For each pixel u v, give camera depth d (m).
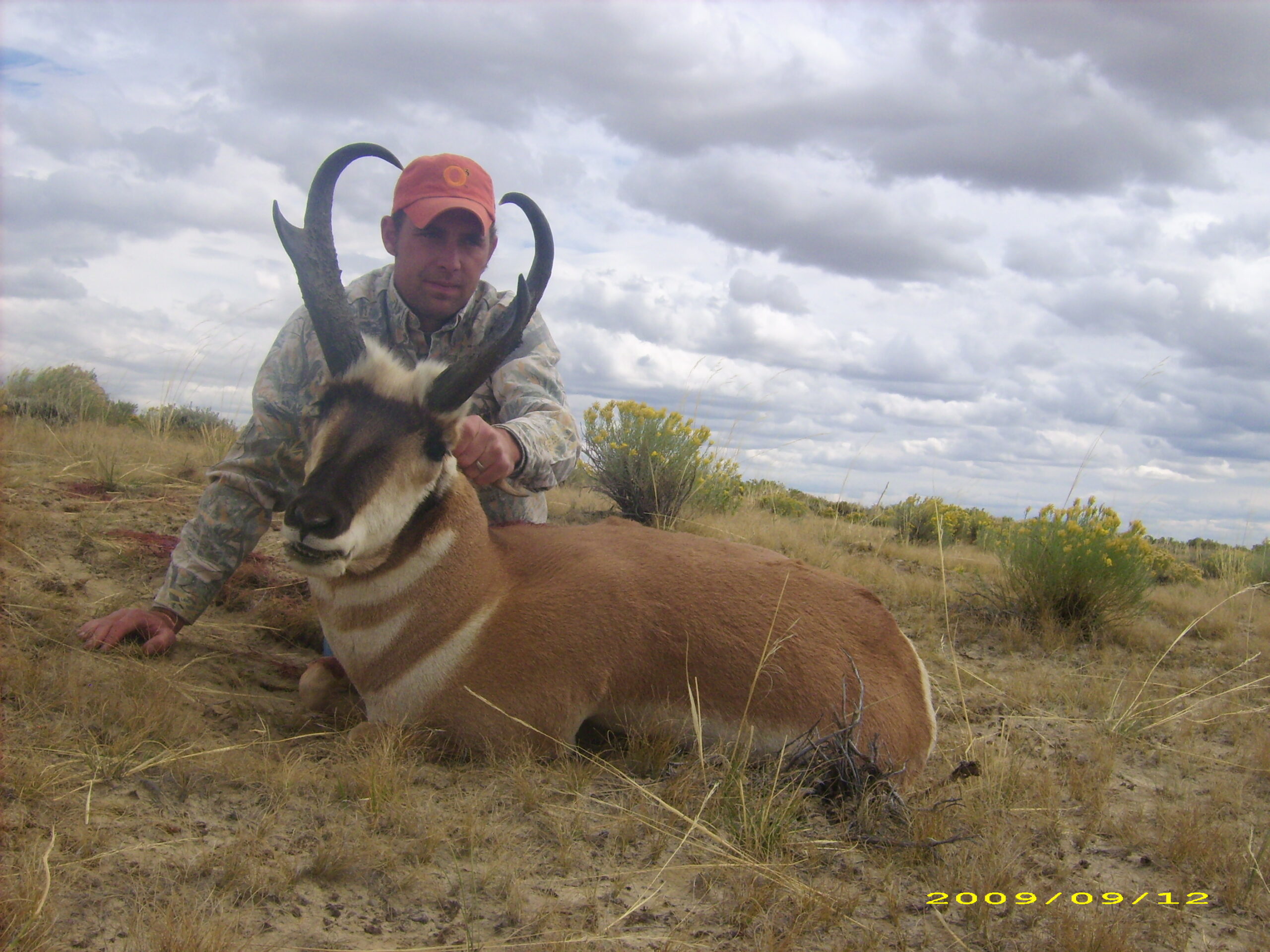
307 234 3.63
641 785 3.52
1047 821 3.60
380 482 3.36
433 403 3.53
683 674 3.78
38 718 3.28
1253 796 4.22
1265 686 6.42
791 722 3.71
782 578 4.05
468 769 3.60
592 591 3.80
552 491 11.62
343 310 3.61
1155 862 3.37
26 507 6.33
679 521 9.99
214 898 2.39
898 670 3.94
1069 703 5.56
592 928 2.53
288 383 4.64
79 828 2.61
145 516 6.83
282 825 2.88
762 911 2.70
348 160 3.68
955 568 10.34
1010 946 2.66
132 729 3.32
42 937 2.08
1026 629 7.76
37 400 11.73
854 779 3.42
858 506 16.48
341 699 4.12
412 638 3.65
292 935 2.30
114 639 4.16
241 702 3.97
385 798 3.09
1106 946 2.60
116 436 10.28
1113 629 7.89
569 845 2.99
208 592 4.55
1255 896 3.13
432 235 4.59
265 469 4.59
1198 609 9.36
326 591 3.72
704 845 3.07
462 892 2.63
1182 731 5.12
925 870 3.09
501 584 3.81
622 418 10.60
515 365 4.84
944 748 4.49
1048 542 8.12
